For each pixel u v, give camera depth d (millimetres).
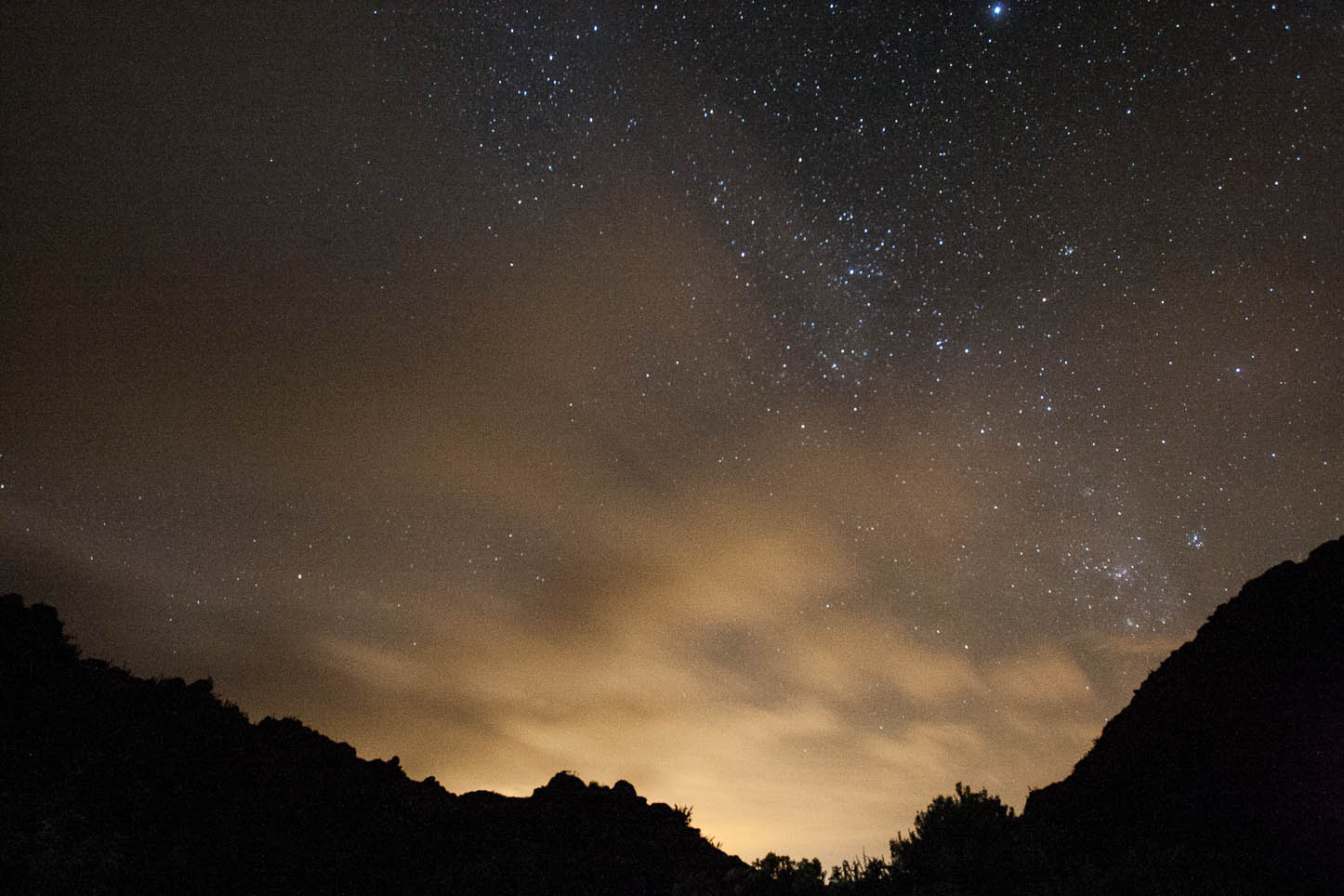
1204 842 7930
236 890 8156
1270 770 8094
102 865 7652
